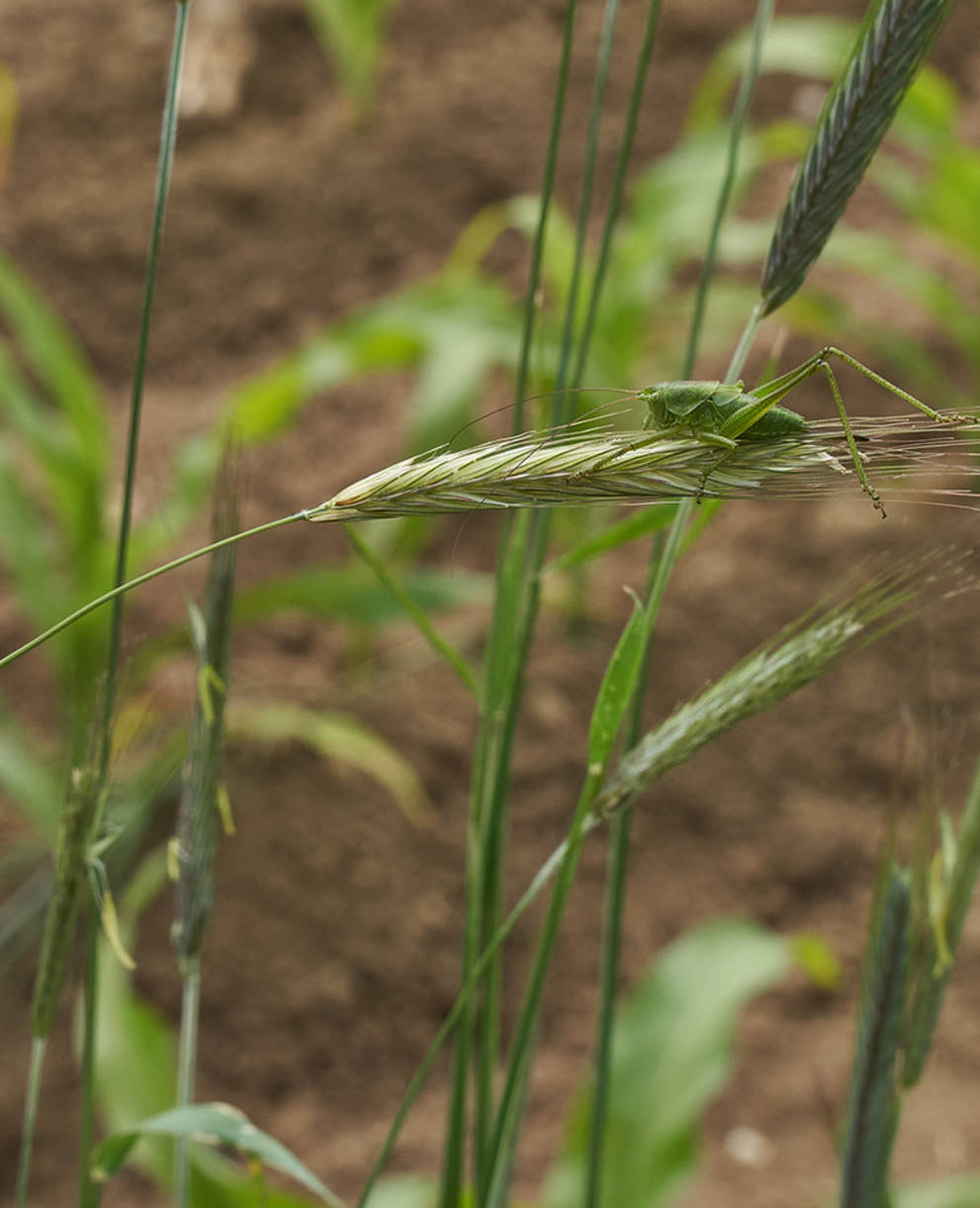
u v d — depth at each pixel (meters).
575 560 0.89
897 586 0.81
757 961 1.39
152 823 1.74
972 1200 1.25
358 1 2.44
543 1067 1.68
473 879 0.90
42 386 2.49
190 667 1.96
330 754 1.93
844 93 0.80
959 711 1.96
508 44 3.04
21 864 1.74
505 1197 0.92
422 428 1.79
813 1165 1.55
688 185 1.99
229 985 1.72
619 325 1.91
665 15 3.05
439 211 2.78
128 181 2.81
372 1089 1.67
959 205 2.02
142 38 3.05
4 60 3.03
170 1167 1.25
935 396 2.21
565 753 1.97
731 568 2.16
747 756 1.98
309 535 2.26
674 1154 1.27
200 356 2.60
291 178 2.79
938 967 0.85
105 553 1.70
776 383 0.79
